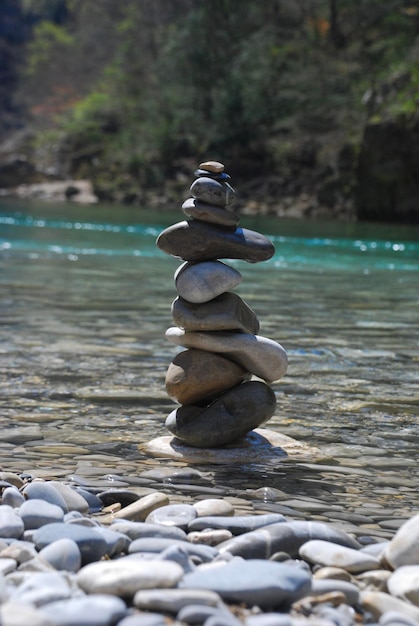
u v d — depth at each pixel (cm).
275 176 3634
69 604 248
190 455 478
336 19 4184
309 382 645
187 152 4141
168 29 4847
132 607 264
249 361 496
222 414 491
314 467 465
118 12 6088
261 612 267
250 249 498
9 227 2255
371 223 2862
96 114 5062
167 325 863
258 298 1067
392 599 279
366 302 1059
